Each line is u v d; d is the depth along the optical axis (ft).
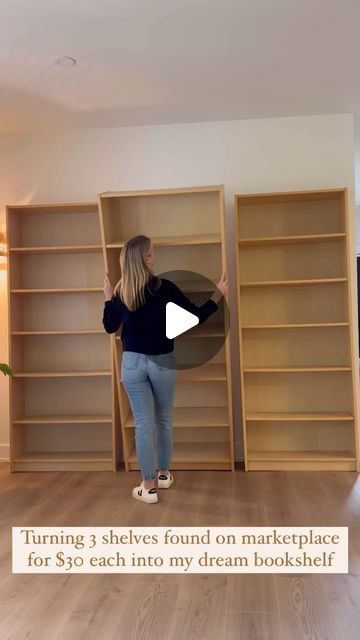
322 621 5.66
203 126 12.37
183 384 12.23
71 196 12.63
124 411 11.66
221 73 9.88
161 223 12.06
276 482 10.51
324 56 9.31
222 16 7.95
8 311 11.76
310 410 11.99
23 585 6.56
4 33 8.24
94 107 11.32
